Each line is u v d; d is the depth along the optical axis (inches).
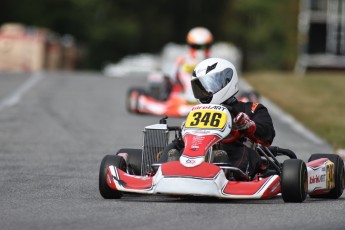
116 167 1300.4
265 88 3843.5
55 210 1189.1
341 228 1073.5
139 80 4325.8
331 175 1406.3
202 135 1284.4
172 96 2878.9
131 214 1149.7
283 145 2241.6
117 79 4315.9
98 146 2105.1
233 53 7647.6
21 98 3191.4
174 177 1221.7
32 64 5447.8
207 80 1374.3
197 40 2942.9
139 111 2893.7
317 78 4357.8
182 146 1342.3
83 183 1513.3
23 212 1173.1
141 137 2299.5
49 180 1542.8
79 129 2440.9
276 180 1269.7
